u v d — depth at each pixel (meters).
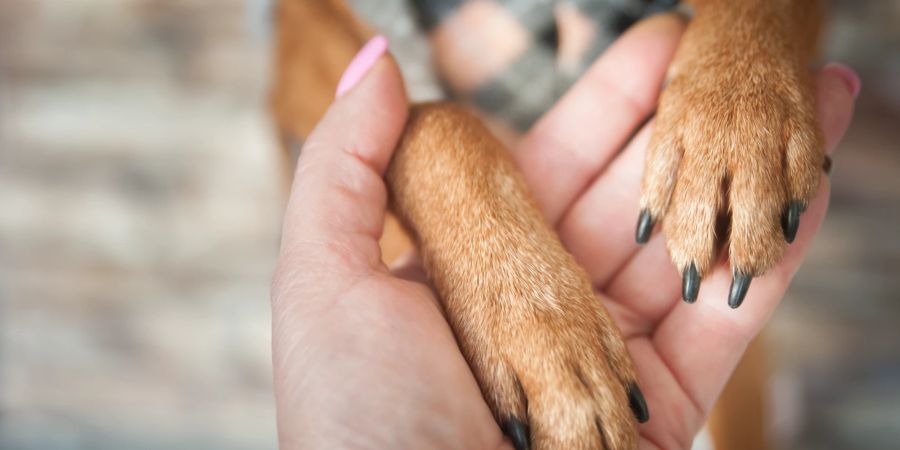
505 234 0.29
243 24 0.61
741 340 0.30
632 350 0.31
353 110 0.30
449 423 0.27
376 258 0.29
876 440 0.45
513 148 0.36
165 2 0.62
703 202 0.28
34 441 0.51
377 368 0.27
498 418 0.27
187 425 0.50
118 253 0.55
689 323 0.30
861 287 0.48
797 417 0.46
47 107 0.60
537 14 0.38
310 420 0.27
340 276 0.28
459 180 0.30
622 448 0.26
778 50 0.30
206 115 0.58
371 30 0.38
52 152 0.58
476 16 0.38
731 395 0.38
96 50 0.62
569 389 0.26
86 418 0.51
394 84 0.30
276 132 0.40
